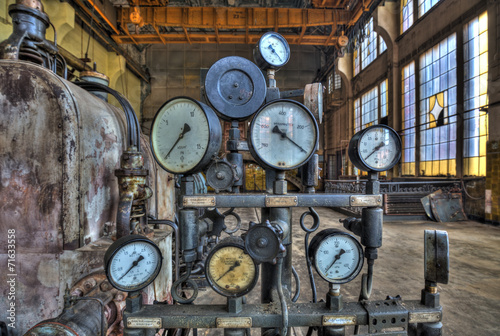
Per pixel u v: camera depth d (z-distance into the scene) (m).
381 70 11.65
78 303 1.44
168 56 16.69
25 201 1.82
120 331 1.75
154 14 10.61
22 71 1.80
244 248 1.28
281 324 1.35
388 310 1.40
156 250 1.36
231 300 1.35
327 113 18.44
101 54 11.86
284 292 1.58
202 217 2.19
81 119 1.93
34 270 1.84
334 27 10.78
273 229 1.24
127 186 2.10
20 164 1.81
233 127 1.73
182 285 3.21
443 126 8.23
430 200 7.31
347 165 14.62
